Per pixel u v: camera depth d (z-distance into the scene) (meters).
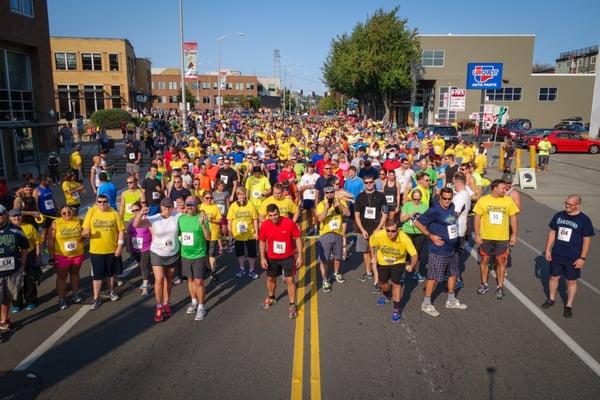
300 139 26.33
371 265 9.12
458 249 7.59
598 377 5.67
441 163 14.88
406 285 8.88
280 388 5.43
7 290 6.90
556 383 5.54
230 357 6.13
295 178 13.77
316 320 7.26
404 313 7.54
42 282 9.13
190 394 5.32
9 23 22.19
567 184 20.95
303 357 6.12
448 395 5.30
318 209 8.68
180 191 10.65
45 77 25.61
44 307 7.91
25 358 6.18
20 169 23.41
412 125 53.31
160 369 5.86
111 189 11.21
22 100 24.36
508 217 8.05
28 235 7.86
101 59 52.16
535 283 8.95
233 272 9.66
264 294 8.41
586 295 8.31
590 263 10.10
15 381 5.64
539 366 5.91
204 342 6.56
